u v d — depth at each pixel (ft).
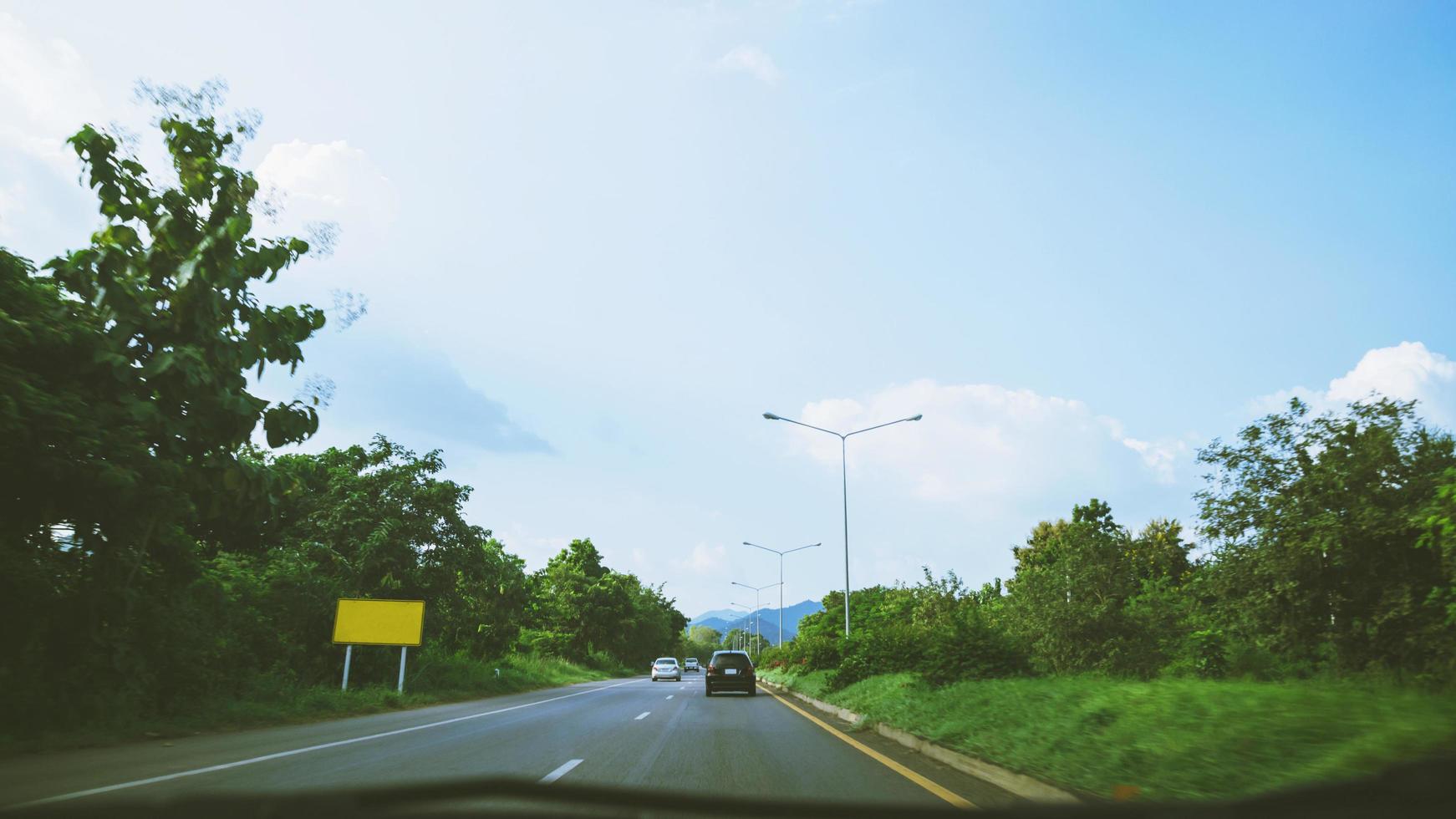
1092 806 8.82
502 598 130.62
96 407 42.09
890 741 42.70
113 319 43.60
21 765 32.01
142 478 42.65
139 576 51.31
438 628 100.53
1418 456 53.11
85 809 9.16
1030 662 59.72
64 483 40.29
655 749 38.06
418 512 99.66
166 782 27.04
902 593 147.13
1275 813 8.63
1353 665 52.80
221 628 62.54
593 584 263.29
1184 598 75.00
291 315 46.68
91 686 46.78
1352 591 53.52
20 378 38.22
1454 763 8.21
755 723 53.67
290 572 79.71
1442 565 46.98
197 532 81.51
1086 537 75.72
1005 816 8.71
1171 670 67.00
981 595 142.51
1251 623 57.93
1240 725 23.91
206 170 44.78
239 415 45.42
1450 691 29.81
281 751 36.83
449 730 47.88
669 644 377.09
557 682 145.59
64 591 46.26
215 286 44.09
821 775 30.27
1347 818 8.41
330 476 99.30
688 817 10.03
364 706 69.72
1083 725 30.42
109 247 42.55
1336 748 20.27
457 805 9.80
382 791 9.52
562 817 9.52
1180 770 22.25
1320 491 54.65
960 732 36.04
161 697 52.37
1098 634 72.33
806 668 116.98
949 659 57.57
